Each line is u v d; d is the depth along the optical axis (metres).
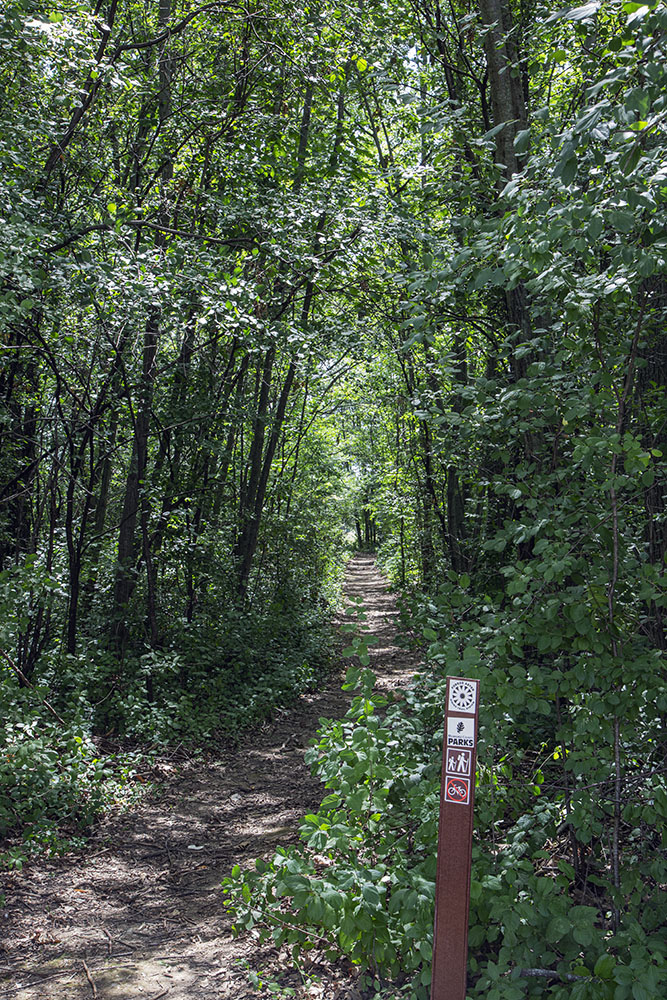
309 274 8.55
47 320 7.18
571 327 4.45
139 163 9.31
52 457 8.40
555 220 3.45
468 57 8.76
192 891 5.09
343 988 3.75
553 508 4.20
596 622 3.67
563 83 7.18
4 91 6.89
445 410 6.75
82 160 8.03
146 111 9.09
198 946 4.33
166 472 10.21
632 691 3.52
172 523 10.23
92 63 6.48
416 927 3.22
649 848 3.83
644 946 2.96
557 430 4.64
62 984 3.92
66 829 5.93
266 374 12.70
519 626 3.71
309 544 18.33
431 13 8.85
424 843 3.50
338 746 3.82
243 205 8.41
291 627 14.04
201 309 7.74
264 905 3.59
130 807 6.55
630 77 3.11
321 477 22.55
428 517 13.60
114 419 9.55
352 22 8.62
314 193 8.41
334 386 20.34
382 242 8.28
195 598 11.67
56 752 6.16
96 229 7.23
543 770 4.44
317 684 12.14
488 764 3.78
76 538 9.82
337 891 3.21
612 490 3.57
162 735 8.32
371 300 9.59
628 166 3.02
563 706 4.55
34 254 5.93
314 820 3.65
